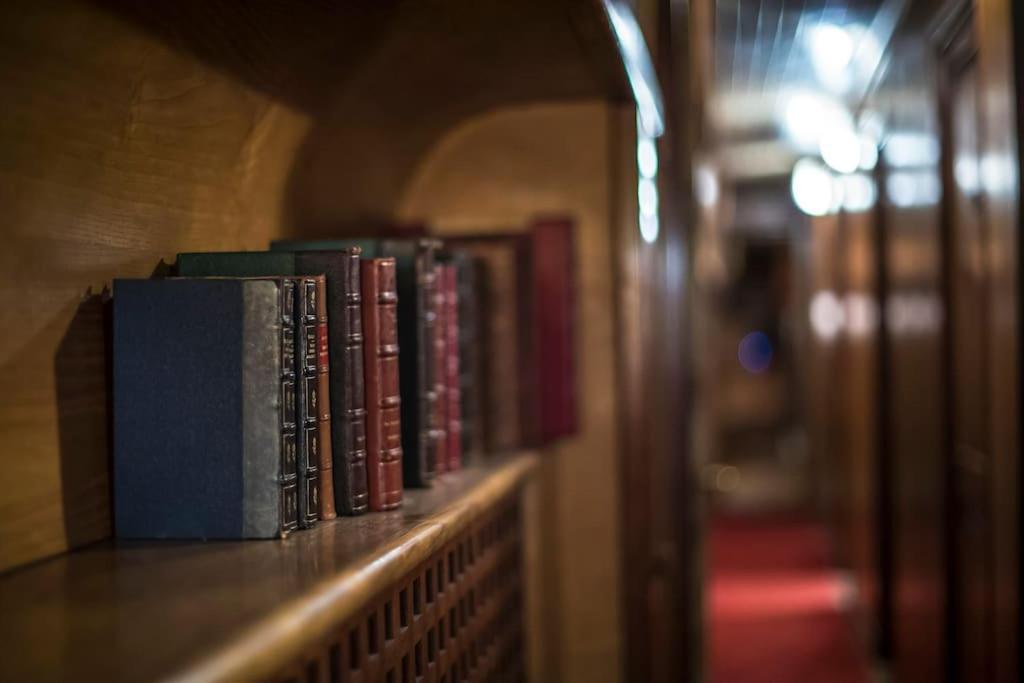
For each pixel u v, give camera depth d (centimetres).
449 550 138
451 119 210
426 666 126
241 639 76
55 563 102
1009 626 222
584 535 215
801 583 637
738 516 891
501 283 190
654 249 252
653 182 254
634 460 214
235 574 95
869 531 469
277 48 140
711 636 523
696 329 306
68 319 109
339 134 176
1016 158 207
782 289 1325
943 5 275
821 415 776
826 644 507
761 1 362
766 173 864
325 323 122
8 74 98
